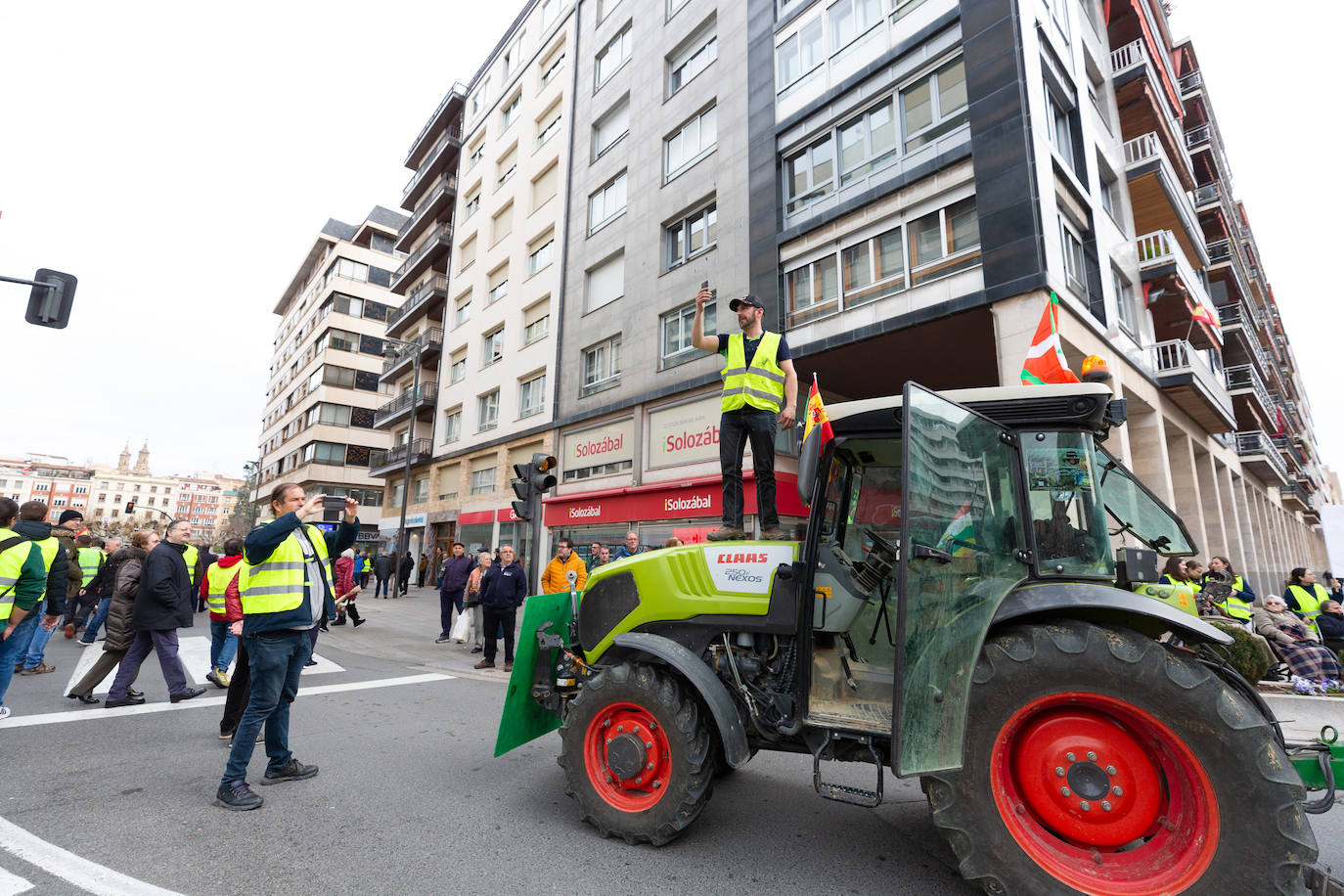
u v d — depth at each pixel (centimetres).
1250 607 730
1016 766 273
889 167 1313
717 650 357
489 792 406
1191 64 2503
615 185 2094
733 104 1675
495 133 2897
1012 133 1092
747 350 412
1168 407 1566
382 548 3406
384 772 442
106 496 13275
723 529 394
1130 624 294
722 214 1650
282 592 394
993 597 281
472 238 2988
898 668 243
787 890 286
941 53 1234
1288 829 222
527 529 2202
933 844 339
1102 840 255
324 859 309
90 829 338
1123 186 1571
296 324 5478
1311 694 592
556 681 418
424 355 3206
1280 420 3145
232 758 377
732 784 438
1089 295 1256
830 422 344
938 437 279
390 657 964
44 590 575
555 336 2220
